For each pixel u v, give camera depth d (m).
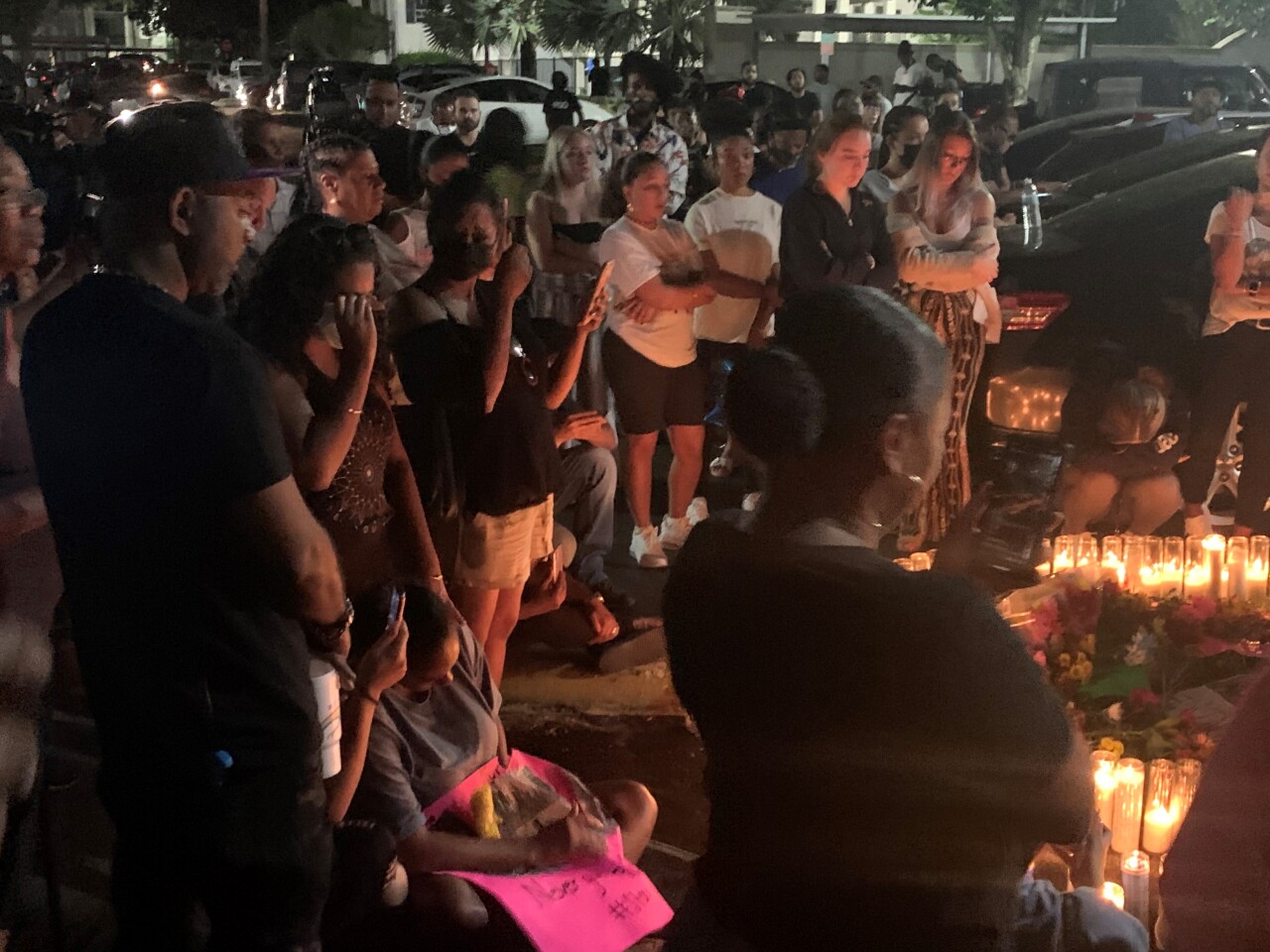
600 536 4.84
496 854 2.78
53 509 2.00
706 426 6.61
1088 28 22.41
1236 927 1.52
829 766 1.57
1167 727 3.40
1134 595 3.79
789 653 1.58
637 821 3.20
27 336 2.01
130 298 1.94
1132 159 7.39
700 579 1.69
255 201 2.09
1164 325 5.25
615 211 5.89
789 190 8.15
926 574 1.59
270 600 1.98
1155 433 5.05
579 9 23.64
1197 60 23.00
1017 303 5.24
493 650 3.99
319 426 2.71
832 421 1.62
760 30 21.75
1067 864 2.75
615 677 4.47
